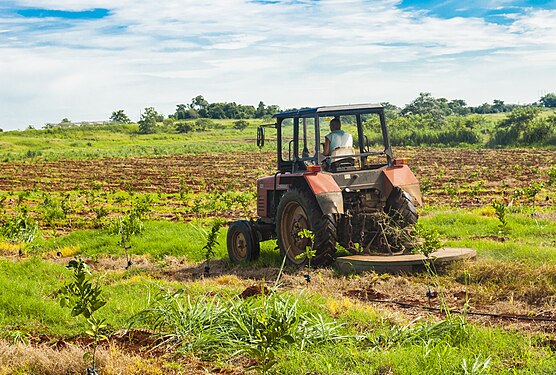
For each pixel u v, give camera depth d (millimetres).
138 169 44906
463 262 9516
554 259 9867
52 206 22828
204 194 28328
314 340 6250
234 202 23250
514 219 14438
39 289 9523
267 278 10250
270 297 6980
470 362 5406
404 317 7285
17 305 8266
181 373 5762
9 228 16812
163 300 8188
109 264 12734
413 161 41688
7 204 26250
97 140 97000
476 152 49938
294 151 11570
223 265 12156
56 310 8055
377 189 10953
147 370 5781
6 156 62219
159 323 7090
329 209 10250
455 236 13305
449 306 7895
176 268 12125
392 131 66375
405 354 5668
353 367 5578
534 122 57969
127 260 12641
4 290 9000
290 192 10984
